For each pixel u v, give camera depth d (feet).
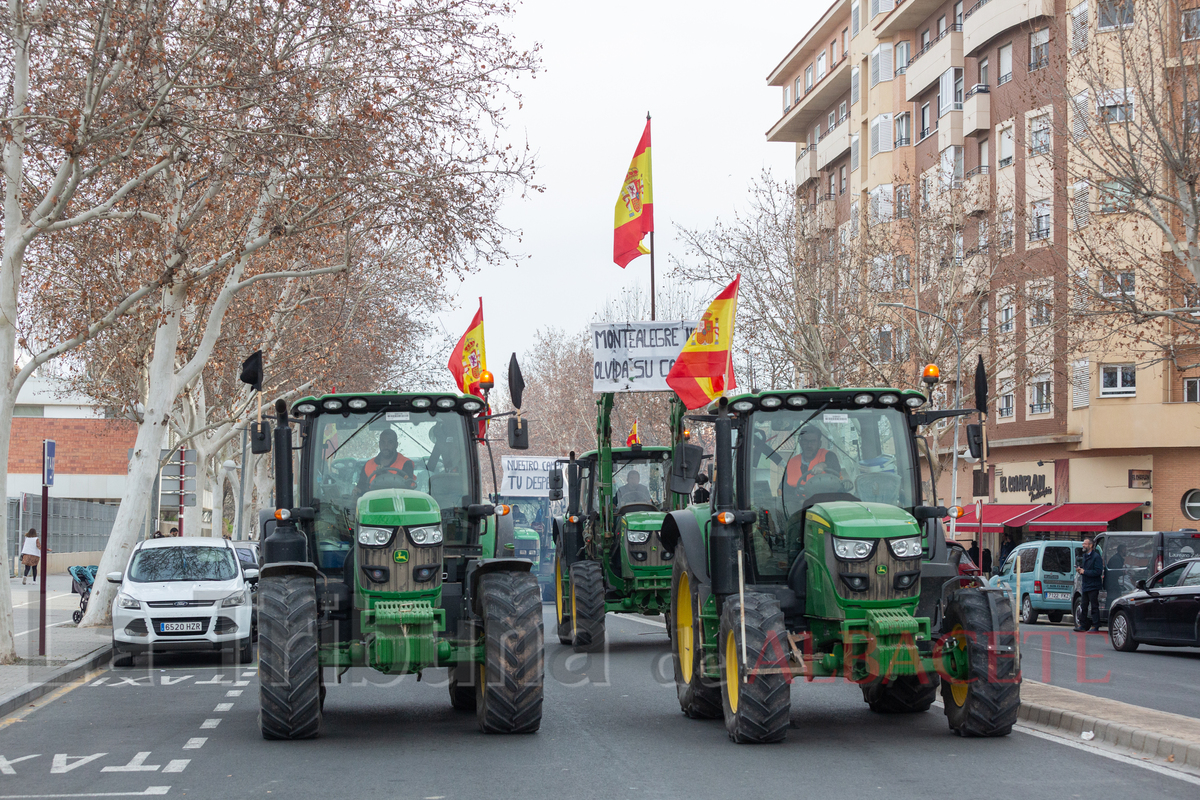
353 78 67.51
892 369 129.08
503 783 28.35
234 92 63.67
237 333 108.17
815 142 218.59
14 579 141.18
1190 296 88.99
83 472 202.28
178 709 42.98
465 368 73.20
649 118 78.79
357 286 123.95
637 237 79.20
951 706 34.99
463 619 37.24
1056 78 106.83
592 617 60.59
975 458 36.11
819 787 27.53
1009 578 104.88
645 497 66.13
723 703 35.27
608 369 65.57
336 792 27.48
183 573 61.77
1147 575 86.69
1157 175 87.04
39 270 89.81
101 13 56.70
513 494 136.67
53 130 57.41
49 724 39.45
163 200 73.51
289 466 36.81
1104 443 128.26
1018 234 132.77
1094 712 35.94
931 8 166.20
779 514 36.22
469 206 72.49
